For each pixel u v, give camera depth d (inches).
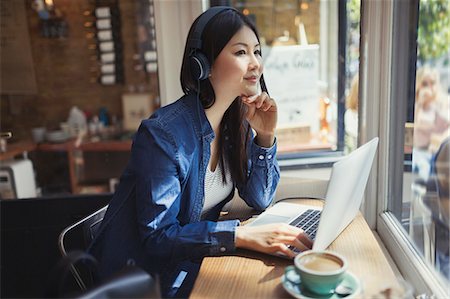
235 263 38.4
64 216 72.9
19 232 72.6
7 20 115.1
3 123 121.0
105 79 124.9
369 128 67.1
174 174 42.6
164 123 43.9
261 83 52.1
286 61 85.4
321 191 59.5
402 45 63.2
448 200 52.8
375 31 64.2
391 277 35.0
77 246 59.1
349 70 80.9
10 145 117.0
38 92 122.8
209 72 46.2
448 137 59.7
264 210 54.2
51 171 118.9
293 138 87.6
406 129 64.7
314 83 86.2
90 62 124.0
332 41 84.2
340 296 31.7
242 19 46.4
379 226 66.2
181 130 44.8
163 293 44.5
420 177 62.8
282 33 84.9
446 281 45.2
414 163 63.7
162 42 76.4
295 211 50.3
